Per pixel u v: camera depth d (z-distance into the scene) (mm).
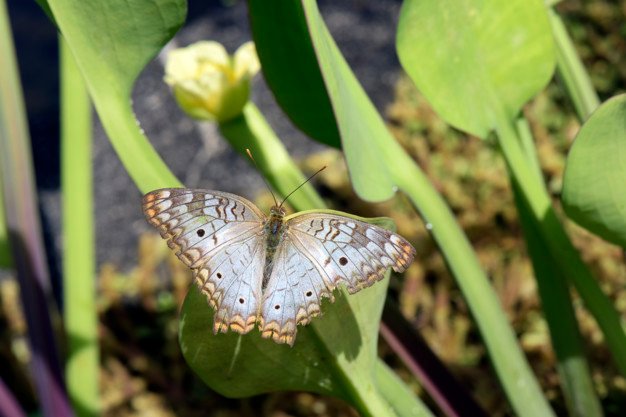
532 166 518
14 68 523
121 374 700
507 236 684
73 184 523
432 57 491
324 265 467
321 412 642
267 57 487
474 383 630
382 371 498
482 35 490
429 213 499
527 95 496
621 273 638
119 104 472
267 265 470
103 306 736
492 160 730
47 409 521
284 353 471
